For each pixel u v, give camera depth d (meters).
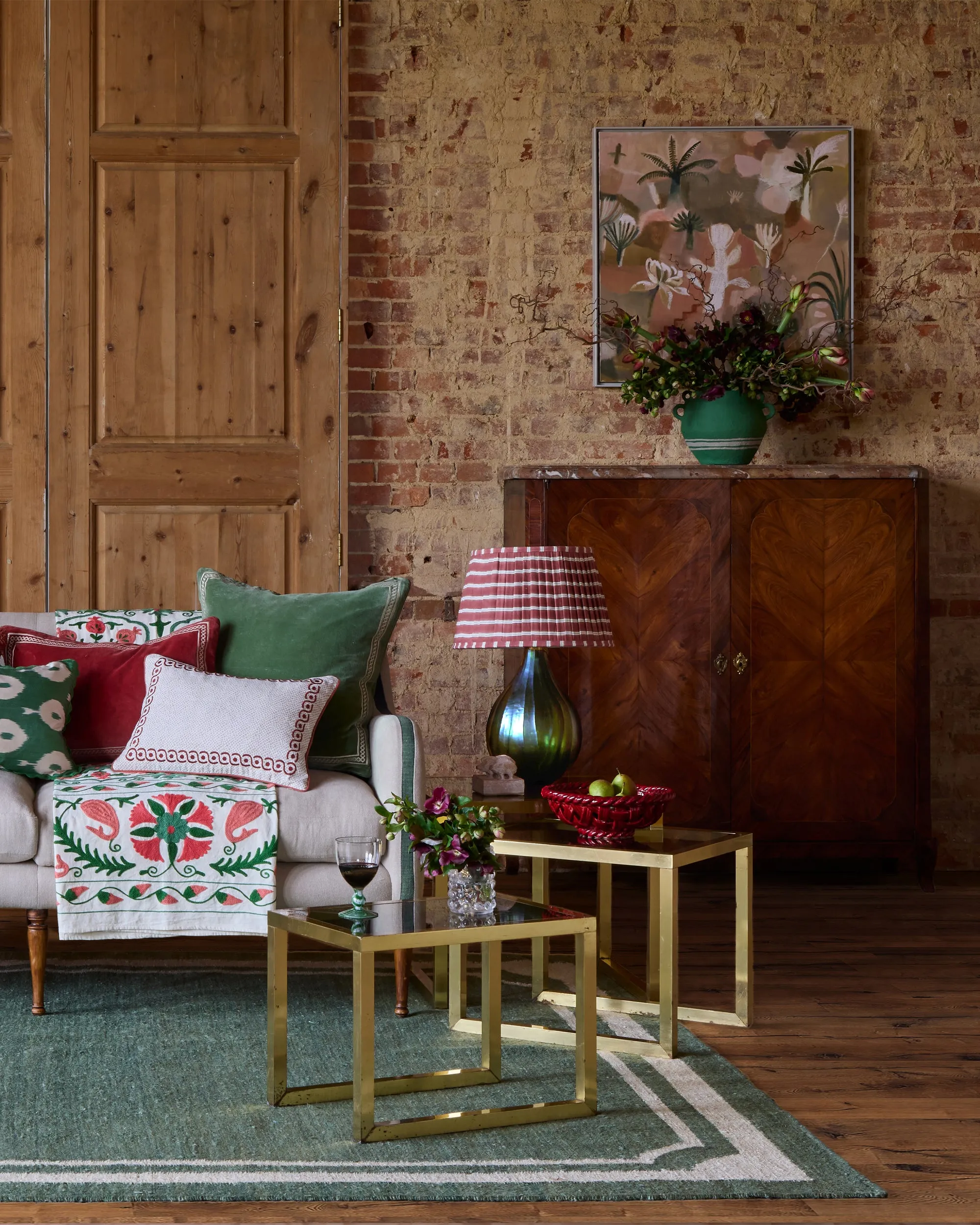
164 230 4.61
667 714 4.37
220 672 3.40
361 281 4.76
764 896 4.32
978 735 4.84
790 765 4.38
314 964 3.40
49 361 4.59
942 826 4.84
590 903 4.26
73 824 2.85
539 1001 3.07
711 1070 2.59
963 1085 2.53
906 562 4.39
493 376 4.80
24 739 3.09
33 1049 2.67
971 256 4.84
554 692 3.31
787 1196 2.02
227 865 2.87
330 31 4.63
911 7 4.81
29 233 4.57
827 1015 2.98
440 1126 2.25
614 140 4.78
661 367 4.54
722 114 4.80
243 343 4.63
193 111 4.61
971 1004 3.07
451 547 4.79
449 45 4.76
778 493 4.38
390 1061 2.62
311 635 3.36
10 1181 2.03
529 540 4.36
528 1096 2.42
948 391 4.85
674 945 2.67
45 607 4.59
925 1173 2.11
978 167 4.84
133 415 4.61
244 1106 2.36
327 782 3.05
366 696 3.34
